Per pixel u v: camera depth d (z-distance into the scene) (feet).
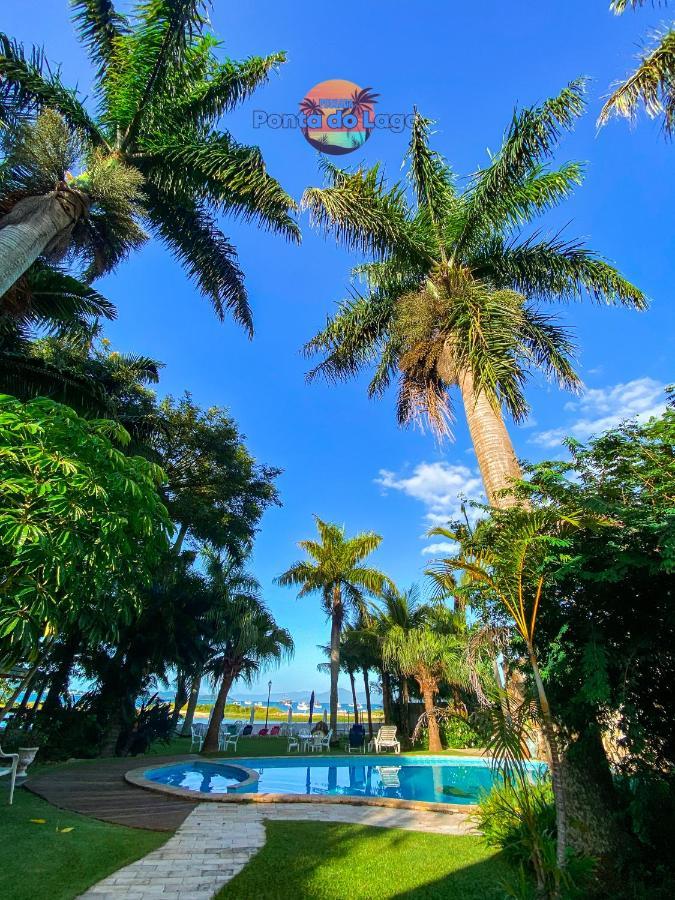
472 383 25.55
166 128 30.68
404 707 71.61
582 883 11.10
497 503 21.83
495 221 30.66
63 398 29.58
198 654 57.21
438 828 18.58
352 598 75.15
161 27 27.48
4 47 26.94
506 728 12.03
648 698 12.96
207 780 37.17
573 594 13.58
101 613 15.25
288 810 22.16
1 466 11.82
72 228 25.44
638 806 12.24
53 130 23.90
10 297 24.72
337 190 29.55
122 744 49.70
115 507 13.65
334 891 12.18
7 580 11.76
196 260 35.73
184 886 12.40
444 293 29.25
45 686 45.19
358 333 36.06
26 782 27.12
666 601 12.19
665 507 11.93
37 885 11.93
